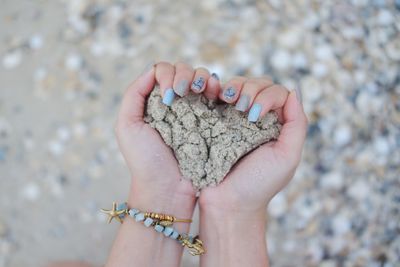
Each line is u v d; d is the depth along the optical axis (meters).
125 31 0.71
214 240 0.44
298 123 0.43
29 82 0.71
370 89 0.71
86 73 0.70
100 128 0.69
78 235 0.69
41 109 0.70
